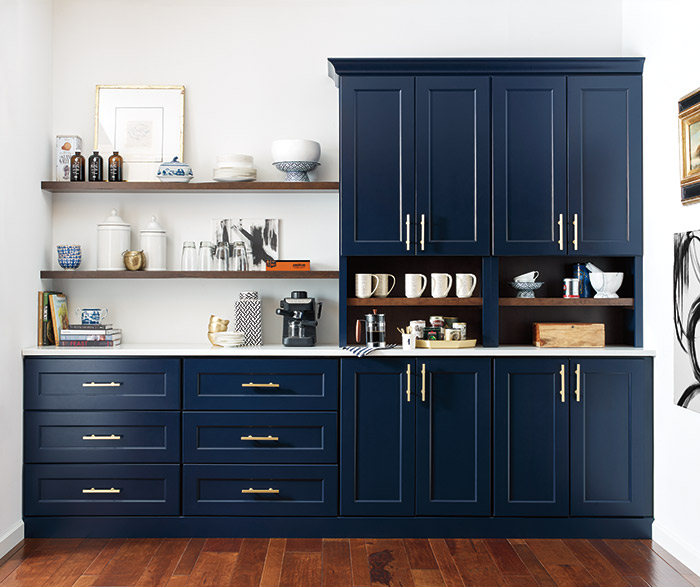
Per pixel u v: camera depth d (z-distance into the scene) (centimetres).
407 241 335
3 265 310
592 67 337
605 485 330
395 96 336
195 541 325
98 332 345
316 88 371
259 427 331
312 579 282
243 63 370
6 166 313
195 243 370
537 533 330
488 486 330
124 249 360
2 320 309
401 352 326
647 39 334
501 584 278
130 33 369
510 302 344
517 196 337
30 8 338
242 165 355
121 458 330
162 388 331
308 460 330
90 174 358
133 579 282
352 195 336
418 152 336
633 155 339
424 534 330
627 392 331
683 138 293
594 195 338
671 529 312
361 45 370
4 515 310
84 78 368
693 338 286
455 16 369
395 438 330
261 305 372
